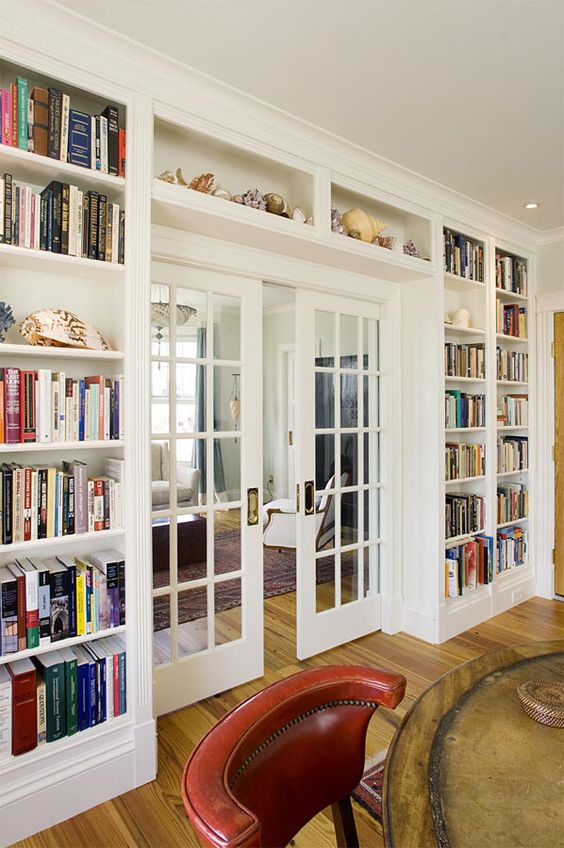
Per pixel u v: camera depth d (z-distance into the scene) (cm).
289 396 638
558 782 90
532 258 394
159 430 235
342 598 312
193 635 247
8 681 170
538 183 298
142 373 192
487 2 161
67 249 178
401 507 331
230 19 168
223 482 255
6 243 165
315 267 282
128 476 190
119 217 189
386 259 281
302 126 234
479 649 306
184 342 242
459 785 89
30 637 172
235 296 258
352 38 177
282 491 650
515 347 403
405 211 295
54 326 181
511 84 204
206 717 236
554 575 392
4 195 165
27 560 187
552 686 118
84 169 180
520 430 404
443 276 317
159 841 168
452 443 354
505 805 84
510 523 380
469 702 117
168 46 181
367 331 323
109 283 206
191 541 245
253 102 215
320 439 297
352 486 313
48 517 175
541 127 237
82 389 182
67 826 174
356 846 108
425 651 303
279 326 645
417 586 324
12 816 167
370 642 315
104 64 181
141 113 191
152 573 214
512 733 105
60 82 183
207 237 238
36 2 162
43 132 172
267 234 235
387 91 209
